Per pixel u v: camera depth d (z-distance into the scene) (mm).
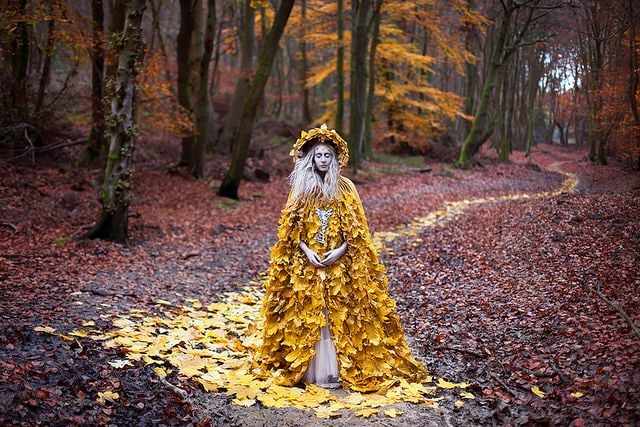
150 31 29703
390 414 3764
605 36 14594
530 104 32594
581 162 27672
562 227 9555
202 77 17406
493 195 17672
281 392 4070
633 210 9836
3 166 13391
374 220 13359
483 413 3824
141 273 7816
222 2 28766
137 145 19547
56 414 3357
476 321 5938
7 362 3844
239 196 16188
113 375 4004
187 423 3588
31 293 5930
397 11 25984
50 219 10758
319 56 33375
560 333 5066
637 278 6262
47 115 16016
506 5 24844
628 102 13242
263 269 8938
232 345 5160
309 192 4477
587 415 3438
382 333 4449
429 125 30891
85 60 14703
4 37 12430
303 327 4355
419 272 8305
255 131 26859
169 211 13633
